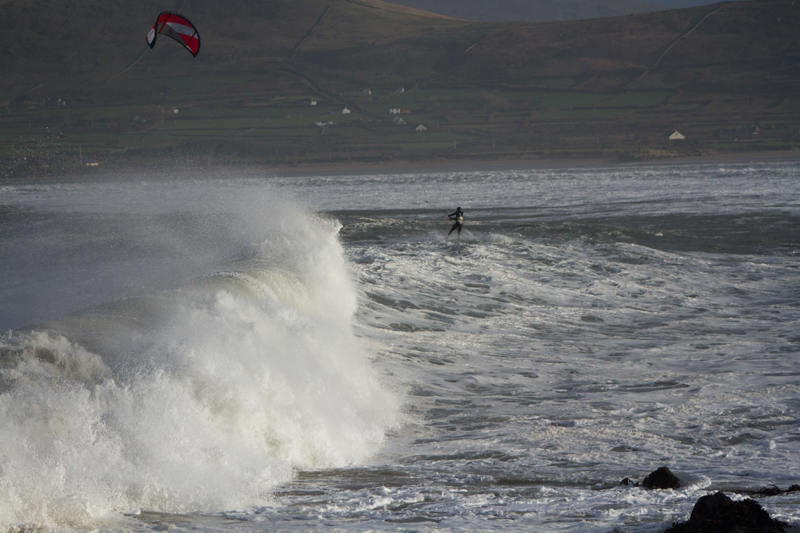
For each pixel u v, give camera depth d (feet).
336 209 634.02
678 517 73.46
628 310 229.45
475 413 130.41
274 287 182.29
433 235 363.15
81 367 98.12
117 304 142.82
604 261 295.69
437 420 126.31
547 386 151.64
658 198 653.71
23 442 77.20
